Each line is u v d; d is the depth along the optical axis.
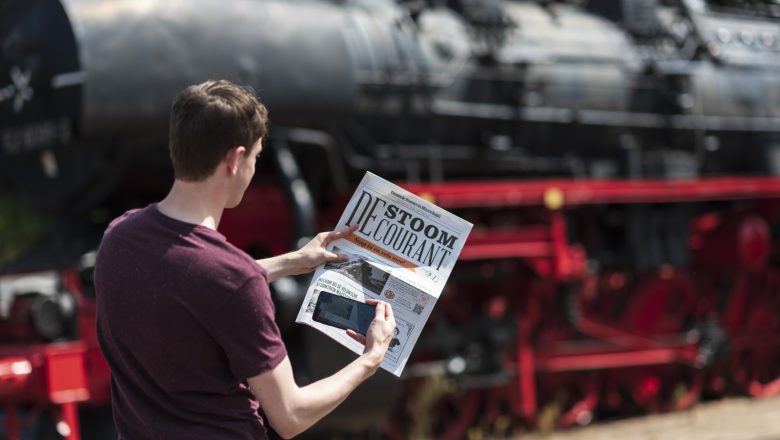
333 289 3.14
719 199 10.99
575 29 10.56
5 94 7.62
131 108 7.06
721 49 11.90
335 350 7.40
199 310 2.76
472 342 9.14
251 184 8.03
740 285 11.88
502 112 9.48
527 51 9.75
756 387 12.12
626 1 11.16
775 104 12.12
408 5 9.02
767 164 11.94
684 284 10.95
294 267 3.17
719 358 10.80
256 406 2.94
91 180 7.39
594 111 10.24
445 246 3.17
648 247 10.41
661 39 10.95
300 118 7.89
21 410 7.52
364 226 3.22
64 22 7.07
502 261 9.39
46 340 6.84
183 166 2.90
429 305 3.12
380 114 8.63
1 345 7.45
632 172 10.34
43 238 7.80
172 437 2.82
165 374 2.82
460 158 9.27
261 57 7.65
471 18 9.47
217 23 7.48
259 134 3.00
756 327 12.14
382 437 9.28
